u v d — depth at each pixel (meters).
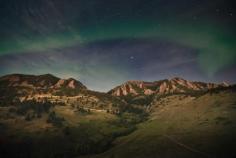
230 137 134.88
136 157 151.75
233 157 109.56
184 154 131.12
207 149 128.25
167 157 134.88
